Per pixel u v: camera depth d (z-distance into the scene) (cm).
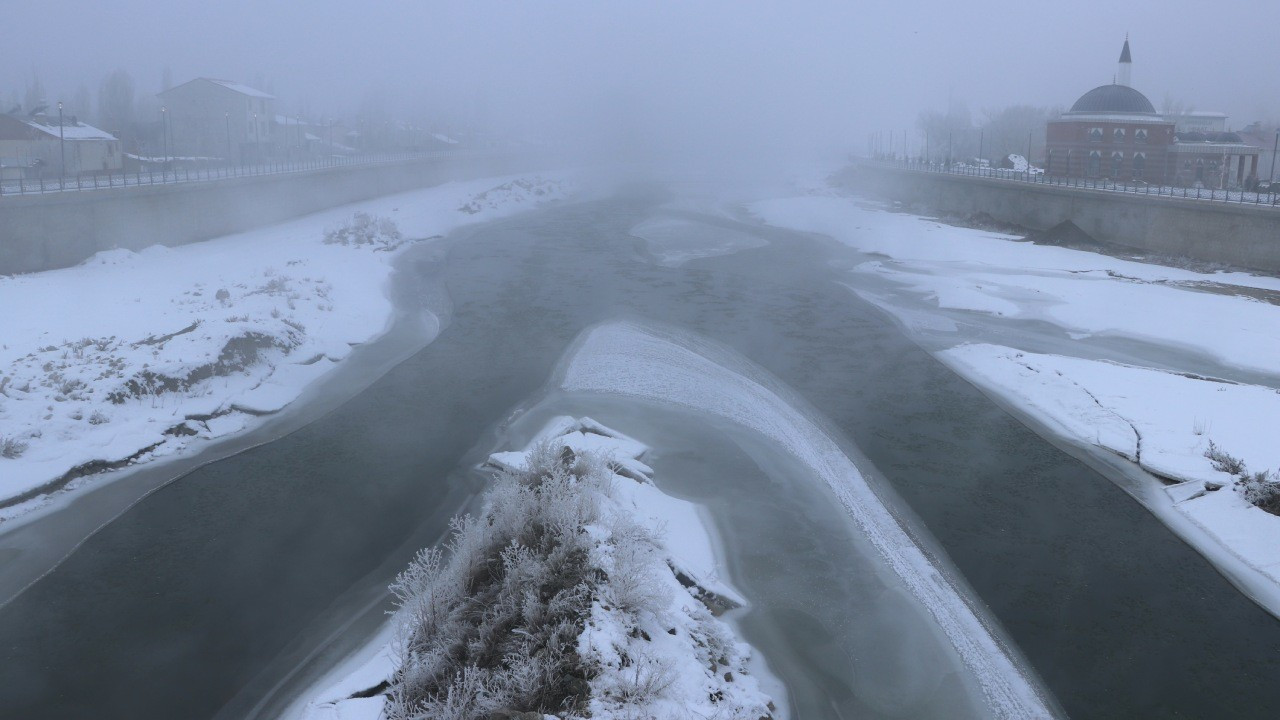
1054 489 2050
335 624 1440
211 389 2559
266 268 4319
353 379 2845
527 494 1475
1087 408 2548
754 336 3378
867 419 2494
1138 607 1549
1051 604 1552
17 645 1382
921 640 1422
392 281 4438
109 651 1369
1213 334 3375
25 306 3309
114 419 2269
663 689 1078
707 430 2352
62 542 1730
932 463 2189
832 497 1967
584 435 2186
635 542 1438
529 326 3509
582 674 1080
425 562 1429
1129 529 1855
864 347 3256
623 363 2939
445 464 2123
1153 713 1264
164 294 3638
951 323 3662
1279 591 1602
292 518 1838
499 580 1308
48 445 2081
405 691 1106
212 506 1897
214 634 1415
